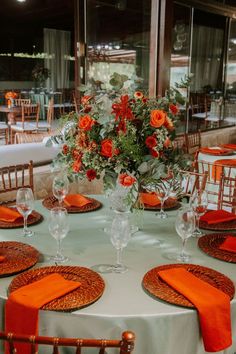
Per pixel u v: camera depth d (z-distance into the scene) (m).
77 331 1.23
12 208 2.14
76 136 1.69
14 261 1.52
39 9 9.27
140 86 1.77
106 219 2.05
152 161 1.59
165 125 1.62
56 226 1.57
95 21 5.40
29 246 1.65
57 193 2.08
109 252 1.67
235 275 1.49
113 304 1.27
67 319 1.22
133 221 1.93
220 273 1.46
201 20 6.50
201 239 1.79
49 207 2.17
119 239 1.48
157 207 2.21
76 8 5.17
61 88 11.40
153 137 1.59
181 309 1.25
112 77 1.69
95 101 1.70
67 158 1.75
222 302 1.26
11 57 11.02
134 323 1.21
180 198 2.67
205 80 6.89
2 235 1.82
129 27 5.74
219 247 1.69
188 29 5.55
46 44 11.36
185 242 1.65
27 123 6.98
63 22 11.17
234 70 6.80
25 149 3.28
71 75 11.96
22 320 1.23
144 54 5.70
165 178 1.73
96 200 2.28
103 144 1.58
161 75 4.73
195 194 1.99
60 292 1.28
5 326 1.28
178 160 1.70
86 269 1.47
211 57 6.75
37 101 9.22
